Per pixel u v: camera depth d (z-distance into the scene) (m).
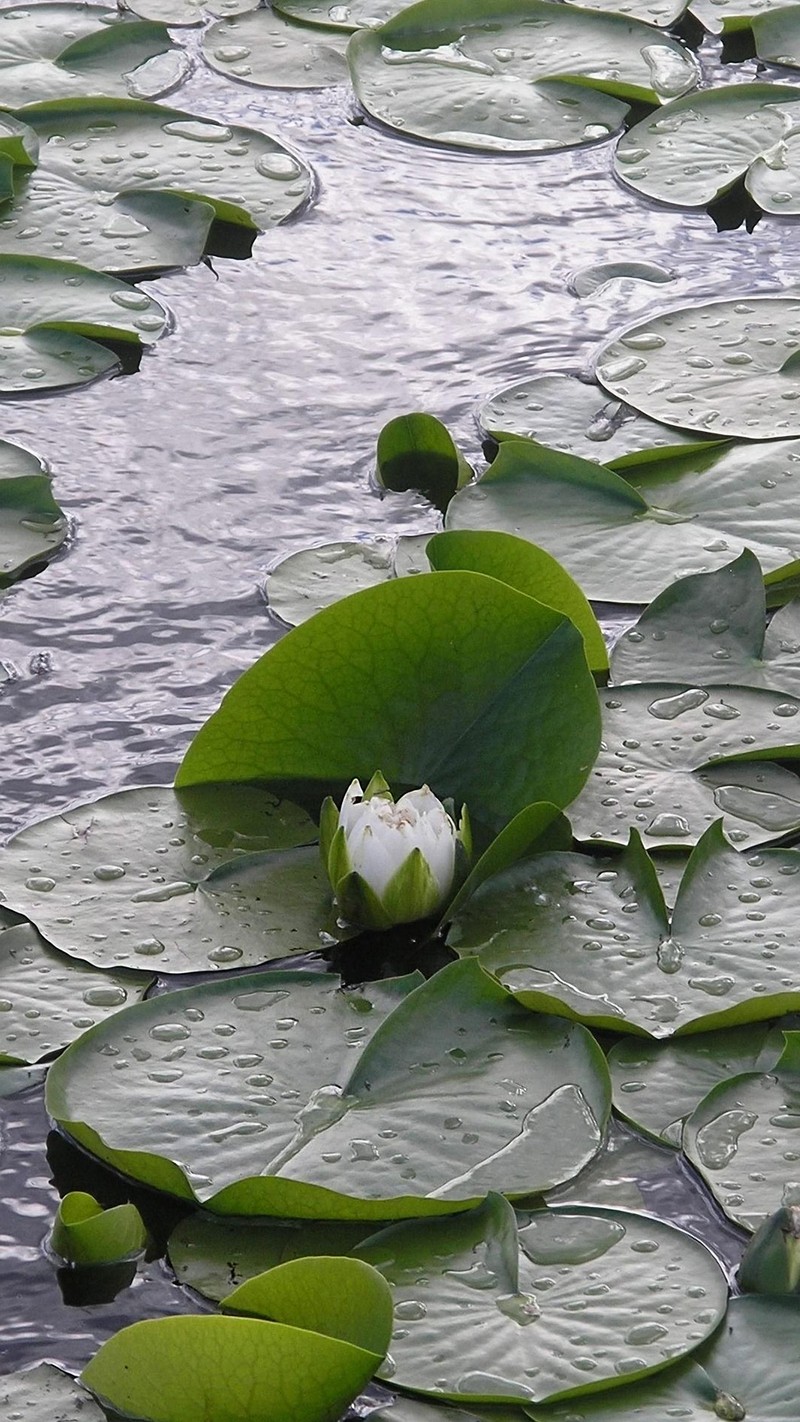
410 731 3.39
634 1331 3.13
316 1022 3.26
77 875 3.34
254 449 3.67
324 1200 3.17
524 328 3.78
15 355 3.75
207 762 3.39
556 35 4.44
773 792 3.38
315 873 3.35
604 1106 3.22
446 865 3.32
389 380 3.73
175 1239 3.18
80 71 4.32
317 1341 3.09
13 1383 3.13
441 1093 3.22
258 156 3.99
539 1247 3.16
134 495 3.63
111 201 3.93
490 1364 3.12
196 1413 3.12
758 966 3.28
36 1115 3.24
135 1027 3.25
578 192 3.96
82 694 3.47
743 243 3.88
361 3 4.66
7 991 3.28
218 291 3.83
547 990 3.27
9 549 3.58
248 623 3.52
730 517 3.58
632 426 3.66
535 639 3.38
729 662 3.47
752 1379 3.12
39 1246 3.19
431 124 4.08
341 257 3.87
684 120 4.06
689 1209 3.19
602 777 3.39
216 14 4.61
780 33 4.45
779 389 3.69
